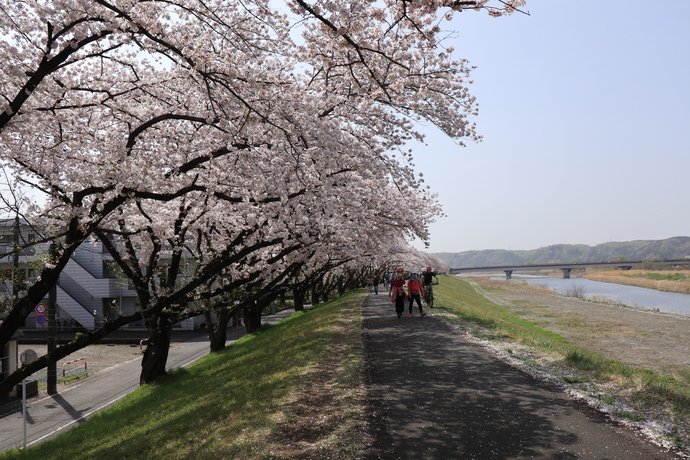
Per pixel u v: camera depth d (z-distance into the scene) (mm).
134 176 9797
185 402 11930
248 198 10469
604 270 166625
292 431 6617
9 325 8523
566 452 5609
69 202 9969
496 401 7660
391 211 17047
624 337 20156
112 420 13016
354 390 8445
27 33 9133
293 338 17734
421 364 10500
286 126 9188
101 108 10836
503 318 28453
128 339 37625
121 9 7324
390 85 8750
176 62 8242
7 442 14672
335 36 6516
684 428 6320
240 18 9070
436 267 76688
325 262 27156
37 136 11109
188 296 15180
